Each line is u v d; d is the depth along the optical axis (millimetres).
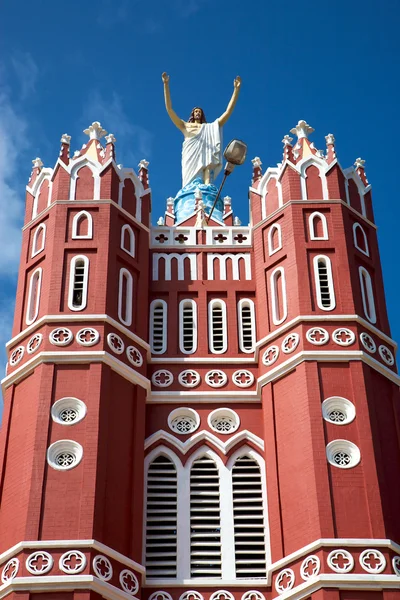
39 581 30438
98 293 37344
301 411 34875
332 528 32031
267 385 36438
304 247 38812
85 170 40969
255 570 33406
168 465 35906
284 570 32125
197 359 38188
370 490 32875
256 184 42062
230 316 39531
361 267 39125
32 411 34562
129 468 34375
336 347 36125
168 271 40750
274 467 34562
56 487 32688
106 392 35000
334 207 40000
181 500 35031
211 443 36375
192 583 32844
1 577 31234
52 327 36375
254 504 35031
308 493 33031
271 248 39844
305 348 36062
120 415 35219
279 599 31547
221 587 32844
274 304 38312
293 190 40469
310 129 43125
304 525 32625
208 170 49250
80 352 35688
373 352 36562
